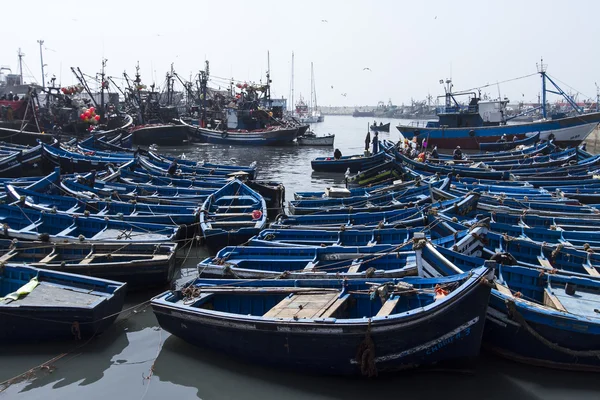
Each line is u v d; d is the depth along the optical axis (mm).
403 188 30766
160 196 28609
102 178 32594
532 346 12984
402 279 13836
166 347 14680
